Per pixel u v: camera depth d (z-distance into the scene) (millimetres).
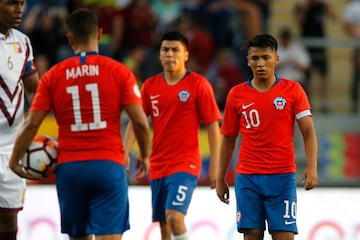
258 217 28547
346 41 56500
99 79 24797
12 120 28203
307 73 54688
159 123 32219
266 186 28422
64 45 51938
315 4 56562
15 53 28188
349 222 40562
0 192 28219
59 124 25047
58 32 51844
